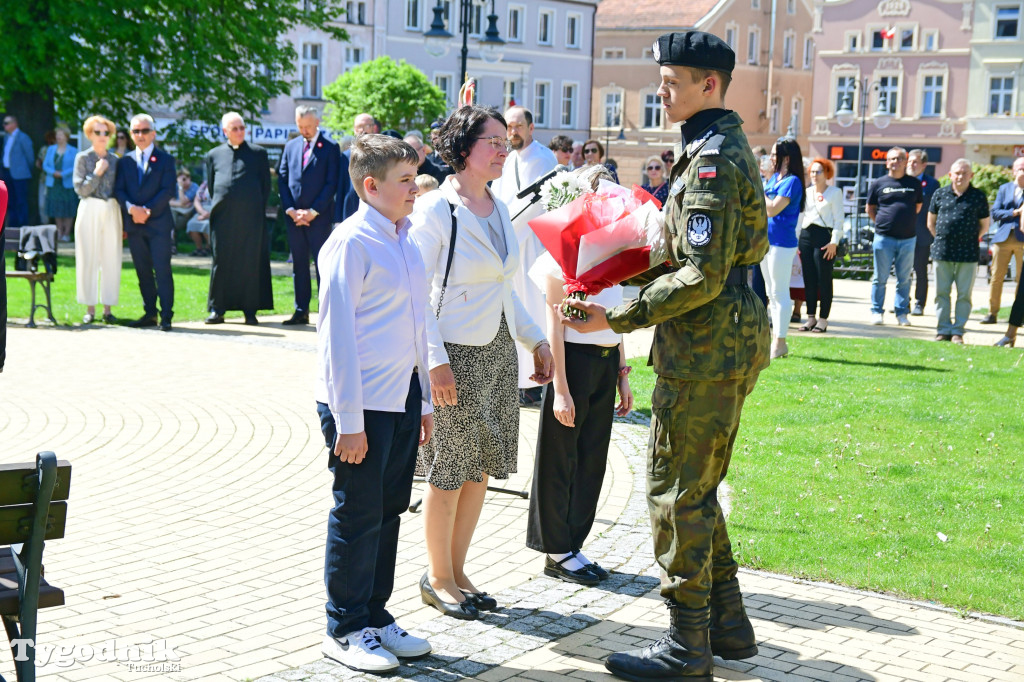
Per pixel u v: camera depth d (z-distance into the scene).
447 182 4.59
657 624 4.47
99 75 23.56
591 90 58.06
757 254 3.82
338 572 3.97
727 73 3.77
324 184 12.79
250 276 12.89
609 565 5.19
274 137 42.22
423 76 36.88
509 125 6.71
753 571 5.07
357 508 3.95
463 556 4.71
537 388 8.93
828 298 13.48
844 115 42.59
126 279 17.12
